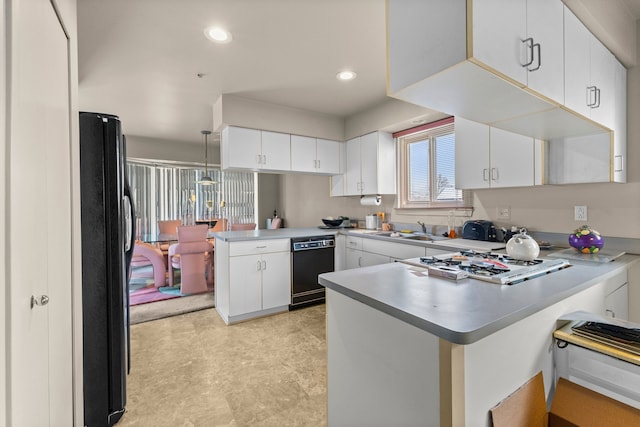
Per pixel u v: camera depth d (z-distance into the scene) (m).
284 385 1.94
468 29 0.97
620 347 1.04
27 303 0.77
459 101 1.33
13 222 0.68
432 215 3.29
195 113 3.85
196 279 3.96
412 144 3.63
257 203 6.91
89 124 1.59
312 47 2.24
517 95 1.25
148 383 1.97
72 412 1.24
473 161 2.48
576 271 1.44
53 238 1.01
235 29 2.01
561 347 1.19
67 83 1.20
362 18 1.90
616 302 1.77
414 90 1.21
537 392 1.11
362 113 3.77
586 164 1.93
